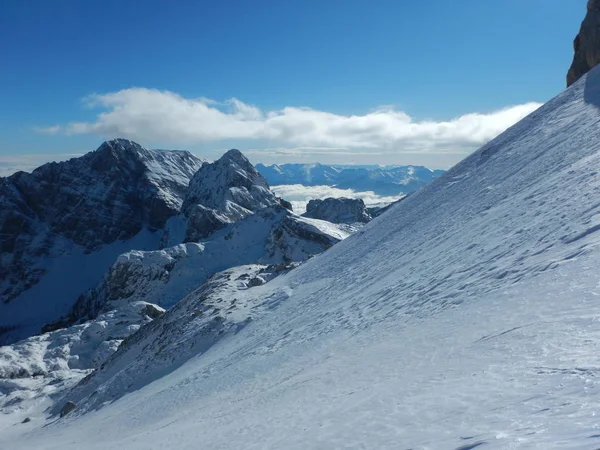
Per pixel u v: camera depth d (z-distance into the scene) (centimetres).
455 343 1364
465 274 2322
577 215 2025
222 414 2123
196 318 6519
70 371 10138
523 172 3962
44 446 4294
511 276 1814
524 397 730
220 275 8781
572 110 4794
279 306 5562
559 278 1452
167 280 17488
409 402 967
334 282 5059
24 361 10512
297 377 2175
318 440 952
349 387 1441
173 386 4262
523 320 1238
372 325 2558
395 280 3372
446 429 716
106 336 11675
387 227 5944
